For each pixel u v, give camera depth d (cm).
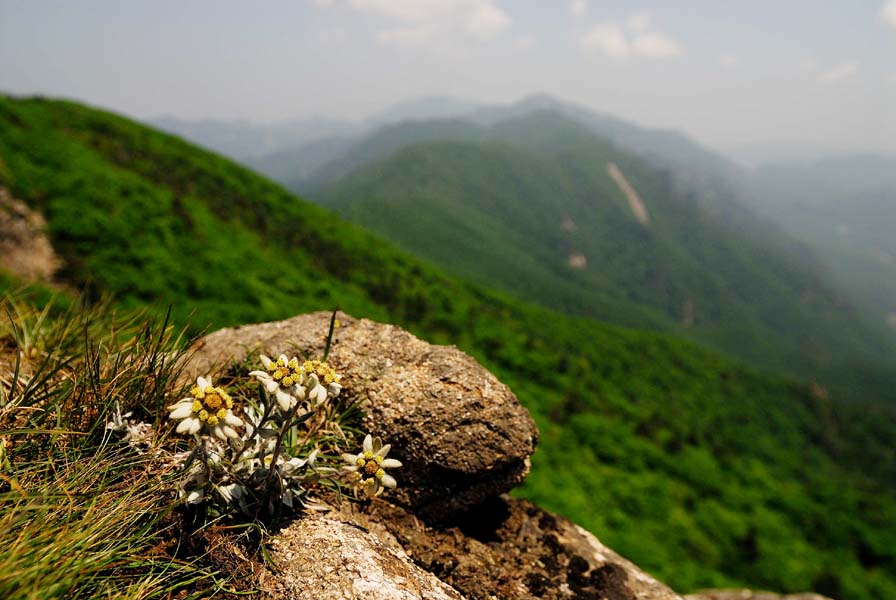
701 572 1928
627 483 2494
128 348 270
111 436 215
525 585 252
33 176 1994
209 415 167
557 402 3459
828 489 3369
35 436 209
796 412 9181
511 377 3822
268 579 179
